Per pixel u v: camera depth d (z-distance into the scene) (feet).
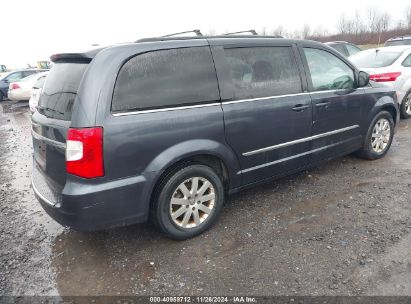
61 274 9.64
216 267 9.48
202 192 10.88
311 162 13.88
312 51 13.61
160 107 9.71
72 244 11.09
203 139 10.43
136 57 9.47
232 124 10.96
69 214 9.07
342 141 14.85
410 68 24.48
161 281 9.08
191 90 10.28
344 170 15.66
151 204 10.22
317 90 13.44
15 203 14.70
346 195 13.17
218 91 10.77
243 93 11.32
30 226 12.50
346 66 14.82
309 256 9.67
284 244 10.30
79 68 9.52
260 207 12.66
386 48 26.43
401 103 24.45
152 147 9.55
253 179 12.17
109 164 8.98
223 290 8.63
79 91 8.92
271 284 8.70
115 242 11.00
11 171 19.42
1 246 11.20
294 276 8.92
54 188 9.83
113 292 8.80
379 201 12.53
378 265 9.11
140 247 10.64
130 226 11.86
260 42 12.01
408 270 8.86
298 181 14.71
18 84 50.67
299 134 12.96
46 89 10.94
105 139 8.82
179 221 10.69
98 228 9.30
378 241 10.13
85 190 8.87
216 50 10.92
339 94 14.15
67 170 9.04
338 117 14.30
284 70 12.51
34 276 9.61
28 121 36.88
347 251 9.77
